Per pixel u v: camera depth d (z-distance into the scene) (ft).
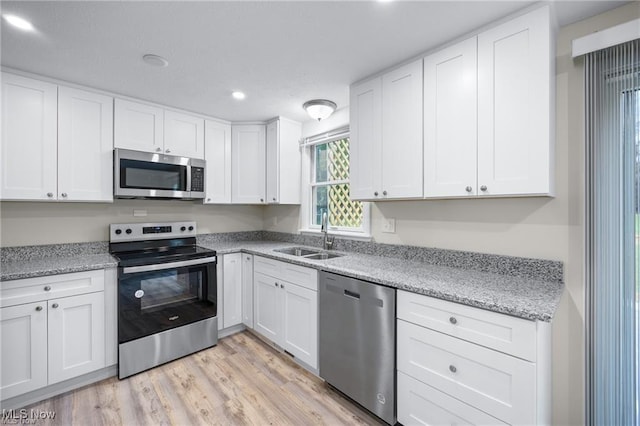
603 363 4.59
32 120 6.70
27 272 5.92
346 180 9.44
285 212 11.41
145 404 6.09
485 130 5.02
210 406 6.05
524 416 3.80
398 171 6.29
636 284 4.39
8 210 7.18
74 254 8.02
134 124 8.21
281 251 9.38
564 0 4.40
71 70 6.59
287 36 5.33
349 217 9.43
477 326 4.23
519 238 5.55
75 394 6.37
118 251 8.63
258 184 10.48
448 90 5.50
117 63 6.28
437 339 4.67
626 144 4.46
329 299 6.50
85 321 6.61
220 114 9.71
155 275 7.54
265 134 10.50
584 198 4.75
